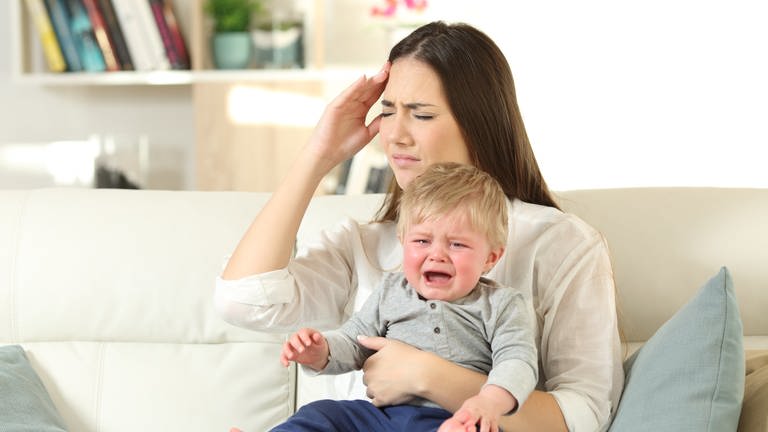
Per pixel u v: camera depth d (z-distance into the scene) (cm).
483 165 186
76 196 236
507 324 156
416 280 161
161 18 414
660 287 214
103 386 221
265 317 183
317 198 234
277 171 415
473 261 157
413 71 181
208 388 221
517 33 423
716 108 416
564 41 421
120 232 229
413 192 161
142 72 415
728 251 215
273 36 418
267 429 220
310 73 411
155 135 445
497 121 185
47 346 226
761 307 213
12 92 448
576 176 424
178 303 225
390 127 183
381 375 158
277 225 183
